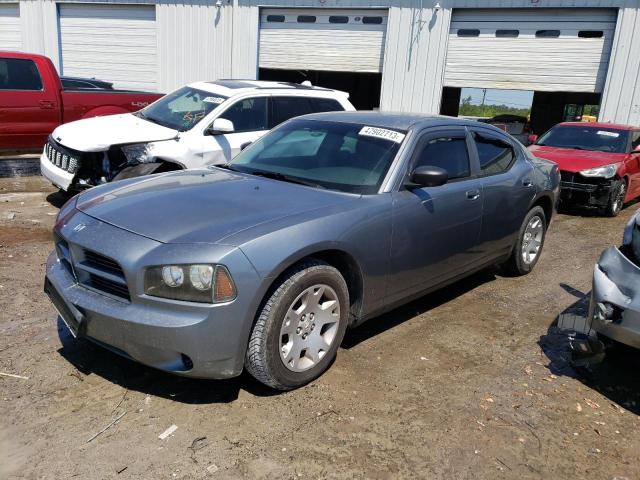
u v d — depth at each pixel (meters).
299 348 3.41
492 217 4.98
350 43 15.77
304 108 8.44
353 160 4.20
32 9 18.31
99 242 3.21
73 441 2.91
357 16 15.55
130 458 2.80
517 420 3.34
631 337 3.48
